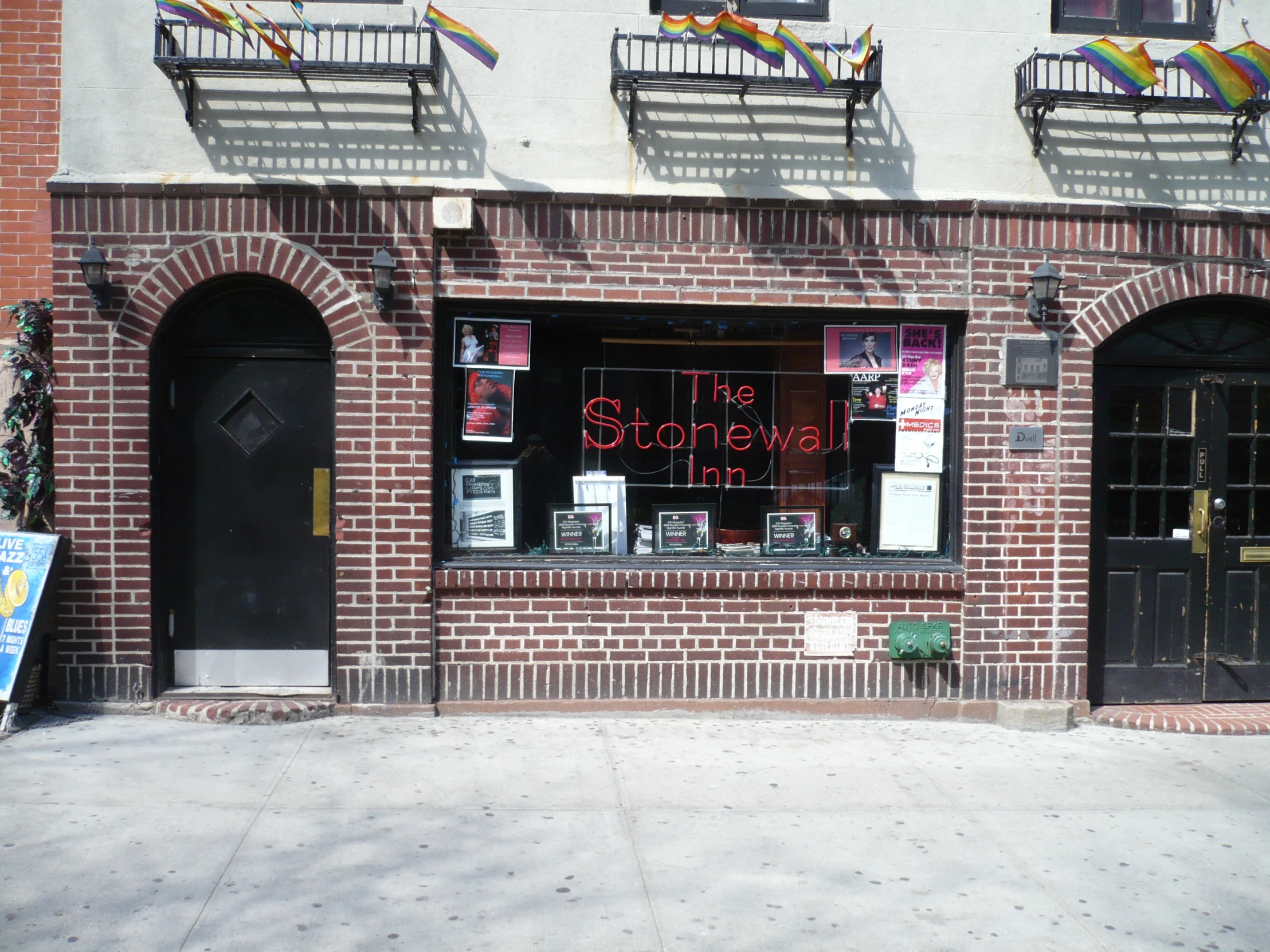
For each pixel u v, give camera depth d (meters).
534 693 6.25
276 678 6.35
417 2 6.14
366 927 3.60
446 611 6.21
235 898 3.79
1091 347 6.45
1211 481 6.79
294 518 6.33
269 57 6.03
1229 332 6.79
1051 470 6.43
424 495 6.14
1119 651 6.77
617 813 4.70
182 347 6.22
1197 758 5.78
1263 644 6.81
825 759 5.57
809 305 6.30
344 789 4.91
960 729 6.25
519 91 6.18
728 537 6.54
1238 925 3.81
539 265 6.19
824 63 6.12
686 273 6.26
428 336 6.13
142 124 6.01
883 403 6.55
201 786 4.90
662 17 6.14
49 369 5.99
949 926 3.73
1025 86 6.31
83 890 3.82
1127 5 6.62
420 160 6.12
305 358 6.29
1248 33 6.59
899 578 6.36
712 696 6.34
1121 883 4.13
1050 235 6.39
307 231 6.04
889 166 6.35
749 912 3.79
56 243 5.96
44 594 5.76
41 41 6.32
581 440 6.45
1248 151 6.55
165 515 6.25
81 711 6.01
